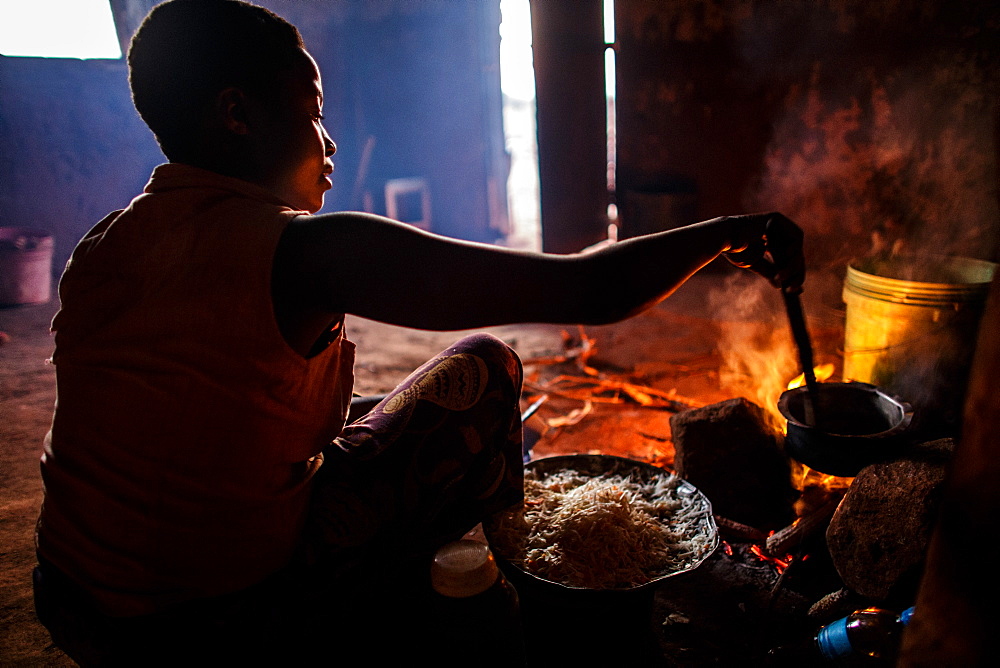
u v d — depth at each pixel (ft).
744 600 6.60
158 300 3.63
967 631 2.46
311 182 4.37
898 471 6.00
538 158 17.92
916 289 7.85
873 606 5.91
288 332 3.71
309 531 4.49
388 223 3.54
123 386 3.70
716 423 7.72
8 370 13.57
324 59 21.35
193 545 3.91
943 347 7.93
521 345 14.35
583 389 11.91
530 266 3.58
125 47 19.36
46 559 4.17
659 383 11.96
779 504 7.72
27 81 18.79
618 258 3.70
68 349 3.84
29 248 17.61
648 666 5.90
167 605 4.00
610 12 17.52
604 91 17.21
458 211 23.50
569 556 5.75
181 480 3.77
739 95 16.55
